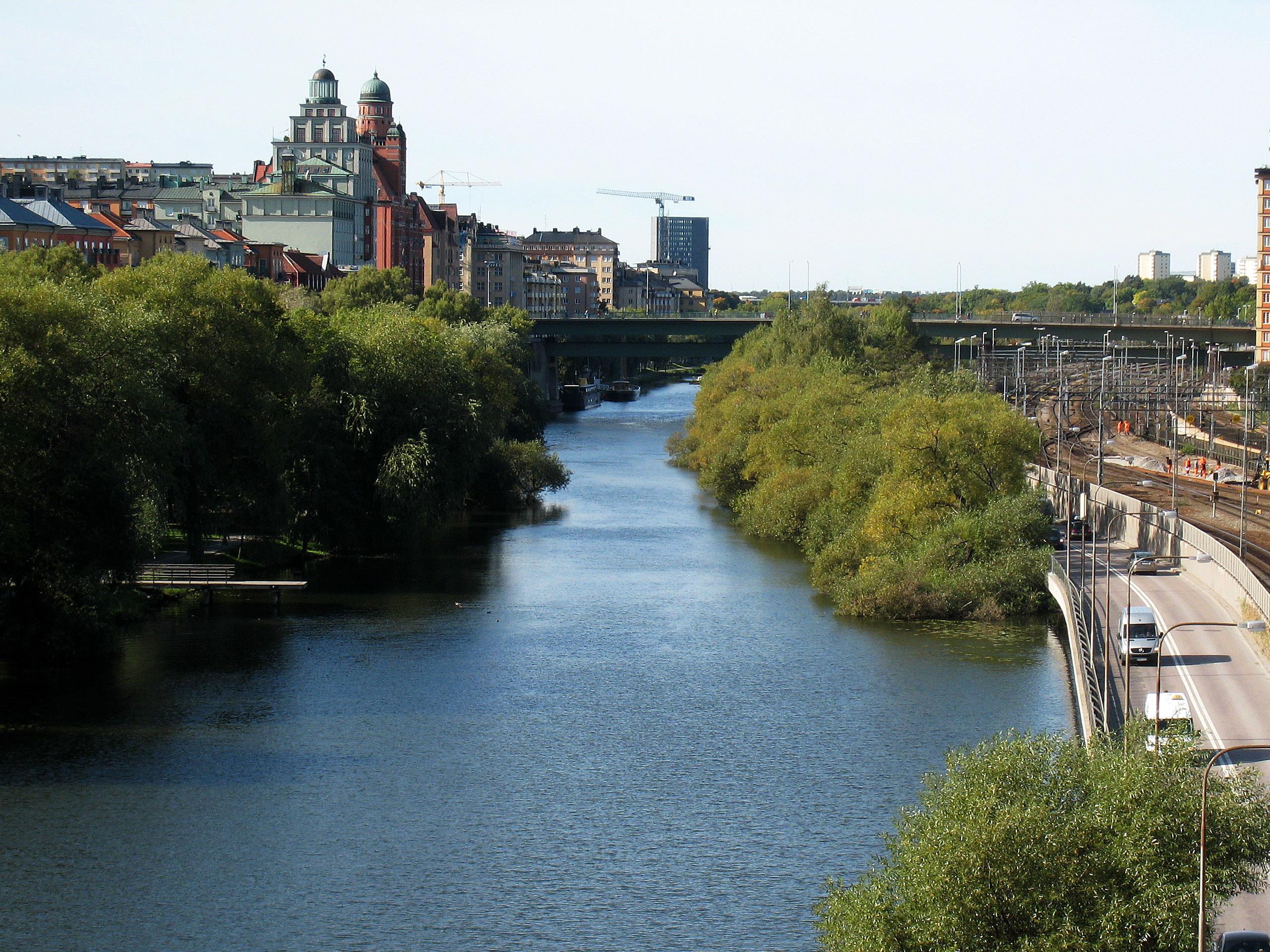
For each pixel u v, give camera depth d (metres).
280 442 105.75
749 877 58.22
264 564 114.00
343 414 119.94
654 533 138.00
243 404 103.25
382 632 95.31
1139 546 118.00
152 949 52.62
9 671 84.12
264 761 70.62
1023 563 101.19
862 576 102.62
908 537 108.75
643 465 194.12
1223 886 42.12
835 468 130.50
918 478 109.69
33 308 82.94
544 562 121.44
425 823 63.47
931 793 47.94
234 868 58.88
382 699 80.62
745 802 65.69
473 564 119.94
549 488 166.88
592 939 53.31
